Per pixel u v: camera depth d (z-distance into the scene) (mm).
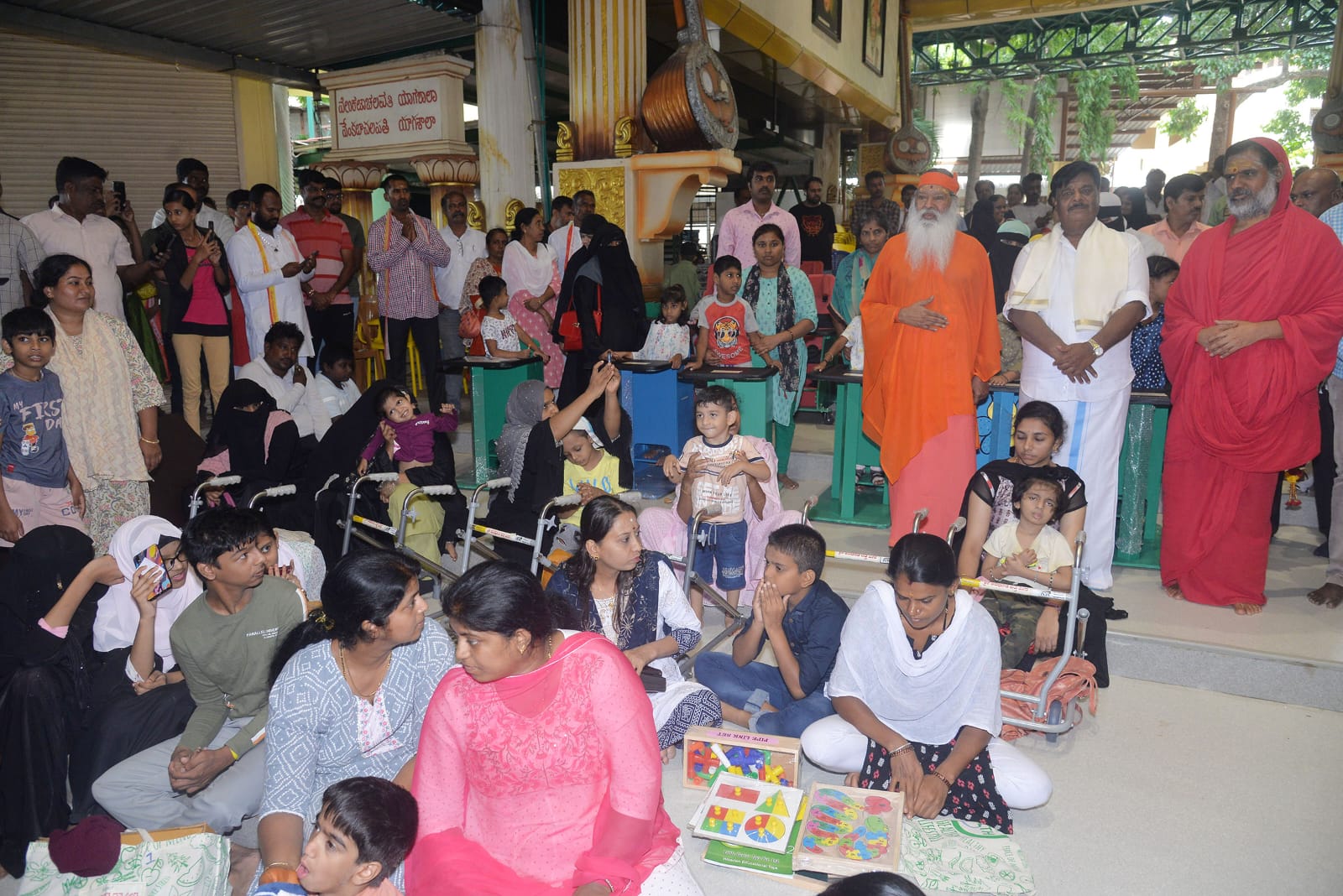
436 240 7512
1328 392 4605
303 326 6652
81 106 9758
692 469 4184
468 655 1903
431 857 2076
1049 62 20891
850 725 3045
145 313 7012
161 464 4754
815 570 3156
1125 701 3723
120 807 2717
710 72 7289
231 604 2730
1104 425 4184
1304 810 2973
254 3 7809
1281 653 3666
